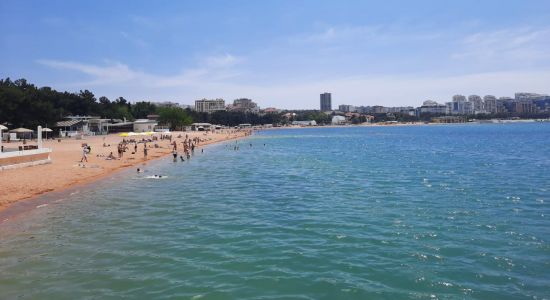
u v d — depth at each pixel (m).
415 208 21.61
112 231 17.55
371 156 58.94
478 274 12.34
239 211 21.59
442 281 11.84
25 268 13.12
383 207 21.97
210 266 13.16
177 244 15.58
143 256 14.20
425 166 43.72
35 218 20.03
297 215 20.38
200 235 16.83
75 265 13.36
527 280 11.88
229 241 15.91
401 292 11.14
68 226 18.44
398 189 28.05
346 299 10.76
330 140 119.38
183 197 26.09
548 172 36.91
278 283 11.77
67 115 154.12
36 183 30.09
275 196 26.20
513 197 24.52
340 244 15.34
